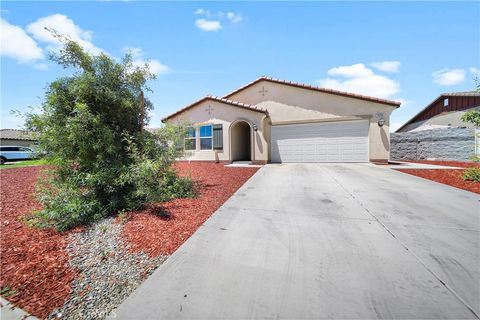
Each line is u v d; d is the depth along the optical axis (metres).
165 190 5.87
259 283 2.52
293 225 4.20
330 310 2.10
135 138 5.39
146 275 2.77
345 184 7.67
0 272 2.71
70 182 4.54
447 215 4.63
